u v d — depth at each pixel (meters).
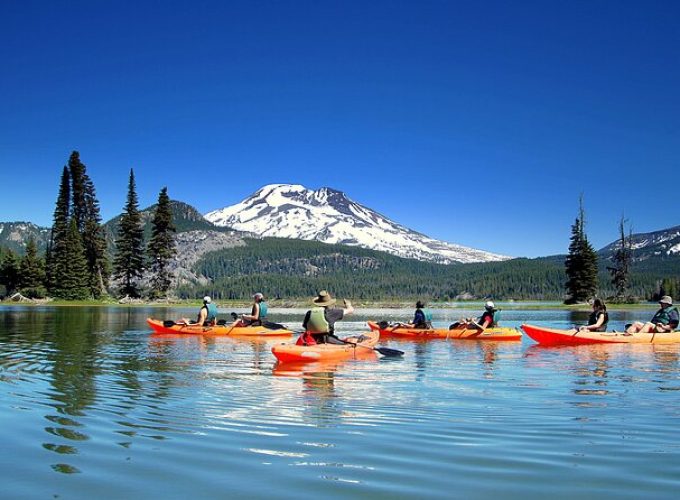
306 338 17.89
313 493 5.80
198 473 6.39
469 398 10.77
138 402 10.31
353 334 29.30
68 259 90.44
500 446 7.47
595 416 9.23
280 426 8.52
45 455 7.05
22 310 60.25
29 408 9.75
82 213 98.69
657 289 149.25
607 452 7.20
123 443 7.59
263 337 25.53
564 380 13.09
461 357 17.91
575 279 97.81
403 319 53.47
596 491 5.85
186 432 8.14
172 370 14.53
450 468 6.57
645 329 23.48
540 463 6.76
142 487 5.97
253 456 7.02
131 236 94.38
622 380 13.10
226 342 22.83
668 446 7.48
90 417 9.09
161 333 27.02
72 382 12.54
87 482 6.12
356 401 10.46
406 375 13.85
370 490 5.89
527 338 25.31
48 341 22.53
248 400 10.55
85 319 40.88
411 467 6.61
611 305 95.25
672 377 13.59
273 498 5.67
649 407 9.96
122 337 24.72
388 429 8.38
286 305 138.62
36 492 5.83
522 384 12.50
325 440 7.72
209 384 12.36
